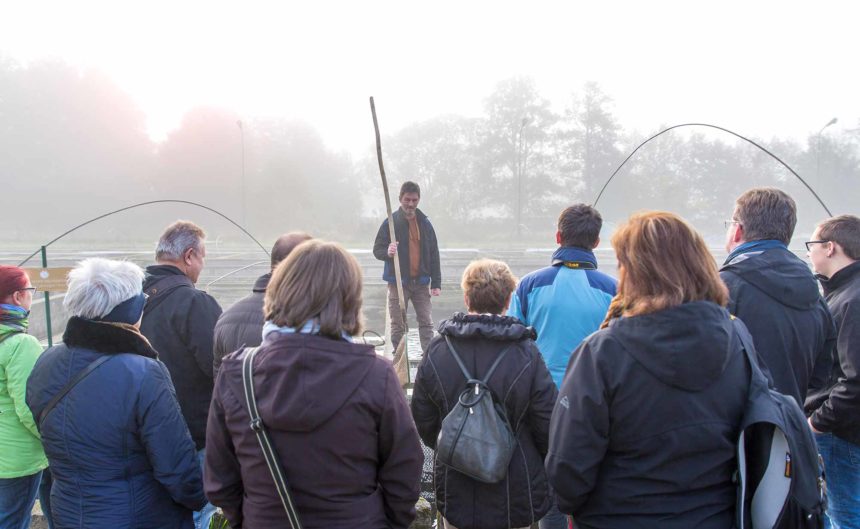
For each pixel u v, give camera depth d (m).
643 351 1.58
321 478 1.59
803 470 1.53
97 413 1.99
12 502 2.64
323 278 1.63
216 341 2.46
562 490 1.67
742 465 1.55
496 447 2.18
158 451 2.03
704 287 1.62
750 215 2.45
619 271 1.75
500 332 2.29
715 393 1.58
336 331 1.63
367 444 1.65
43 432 2.04
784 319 2.23
